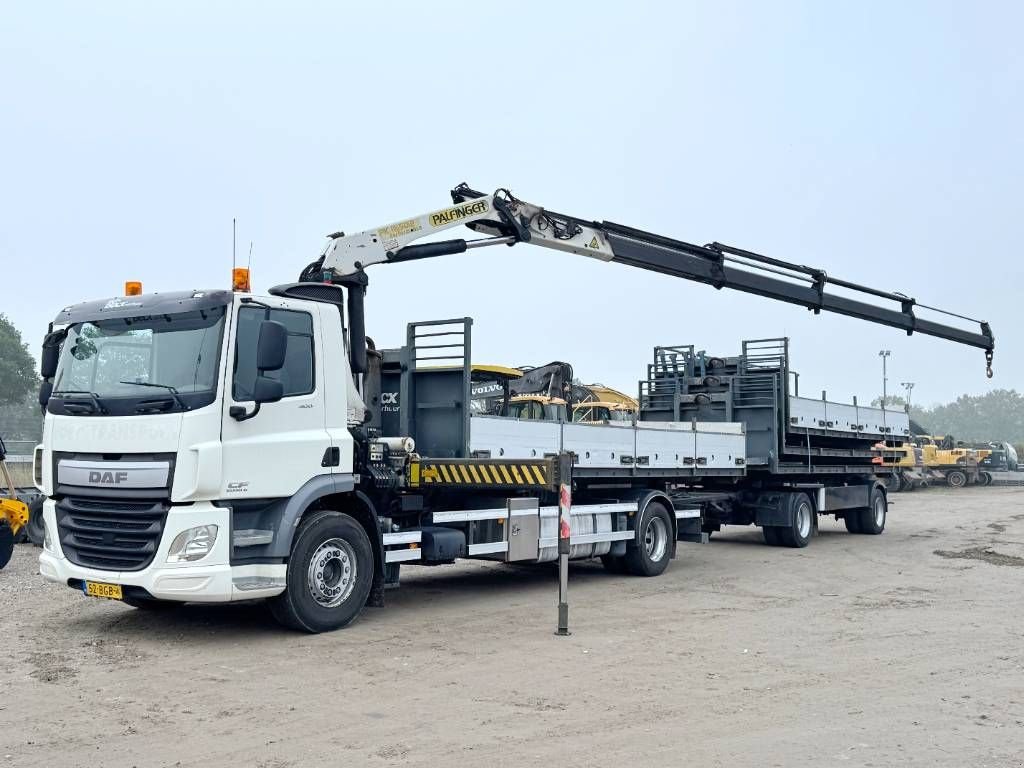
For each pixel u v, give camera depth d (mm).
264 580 8430
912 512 27828
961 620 9922
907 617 10102
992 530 21641
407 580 13070
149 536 8156
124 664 7578
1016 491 41375
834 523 24766
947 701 6691
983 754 5516
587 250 12797
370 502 9500
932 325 19141
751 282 15094
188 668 7465
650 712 6324
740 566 14812
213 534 8109
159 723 5992
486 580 13070
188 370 8219
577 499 13008
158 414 8141
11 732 5793
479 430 10734
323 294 9609
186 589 7996
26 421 29812
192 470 7996
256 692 6758
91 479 8438
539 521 11648
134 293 9148
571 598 11406
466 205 11430
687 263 14117
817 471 18859
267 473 8469
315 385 9039
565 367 16578
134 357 8516
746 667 7684
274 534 8570
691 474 14633
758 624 9664
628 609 10586
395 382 11289
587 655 8094
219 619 9594
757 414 17703
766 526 17984
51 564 8758
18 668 7395
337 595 9125
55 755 5383
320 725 5980
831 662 7898
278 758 5352
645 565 13391
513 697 6676
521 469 10172
